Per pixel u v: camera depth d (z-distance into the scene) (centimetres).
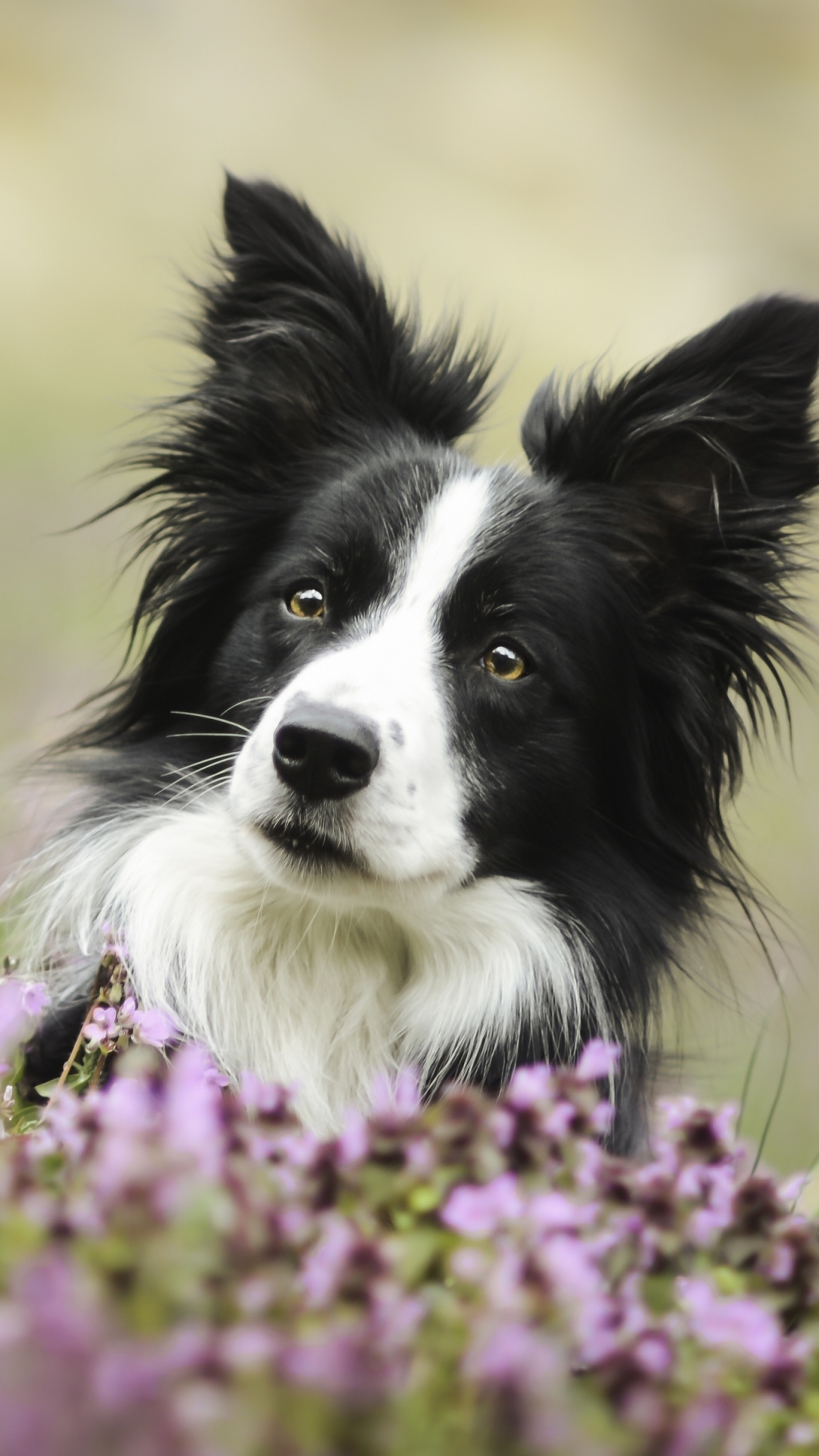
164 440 688
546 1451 211
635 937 615
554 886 607
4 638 1365
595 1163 294
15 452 1958
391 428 673
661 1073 660
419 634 573
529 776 588
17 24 3716
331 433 667
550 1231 259
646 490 638
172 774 618
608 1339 247
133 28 3984
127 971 545
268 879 540
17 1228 234
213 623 657
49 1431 188
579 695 601
